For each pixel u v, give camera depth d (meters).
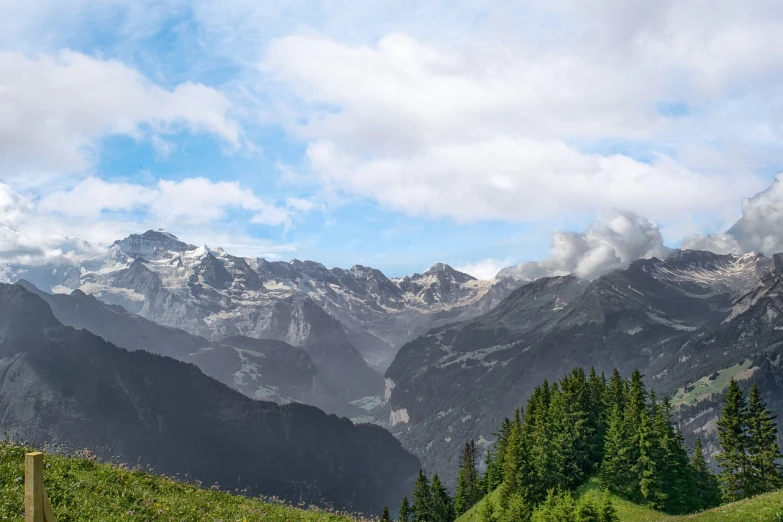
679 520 64.81
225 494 39.72
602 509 87.75
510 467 127.25
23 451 31.66
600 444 127.12
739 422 113.81
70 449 35.94
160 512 30.19
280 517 37.38
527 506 116.25
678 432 125.94
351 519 47.44
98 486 30.77
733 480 112.88
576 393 134.12
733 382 115.81
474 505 162.38
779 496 62.25
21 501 25.48
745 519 58.41
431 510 166.38
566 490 116.88
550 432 132.12
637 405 117.81
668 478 109.44
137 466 39.03
